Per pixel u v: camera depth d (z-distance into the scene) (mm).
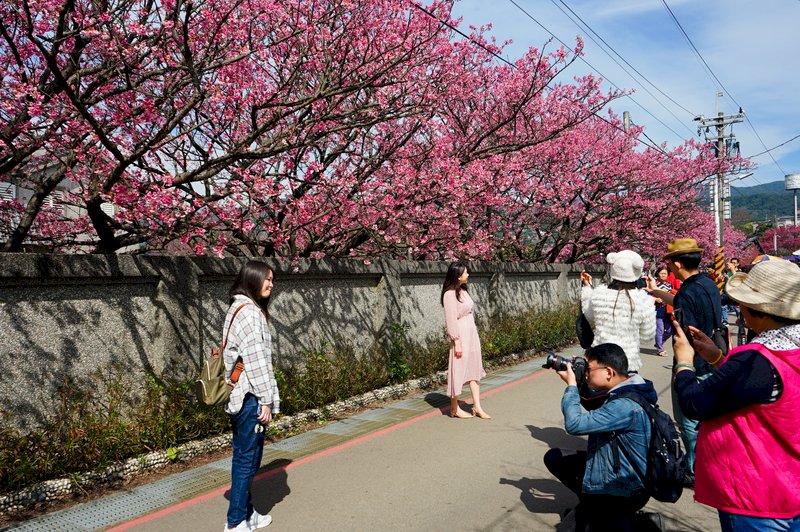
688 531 3787
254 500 4391
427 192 8523
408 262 8898
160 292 5379
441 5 8312
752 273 2303
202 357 5879
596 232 17156
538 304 13867
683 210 19125
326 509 4199
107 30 5359
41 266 4449
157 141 5156
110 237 6145
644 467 2934
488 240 11289
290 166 7082
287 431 6195
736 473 2135
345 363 7348
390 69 6754
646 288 5020
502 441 5840
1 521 3912
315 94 6445
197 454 5305
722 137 23312
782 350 2107
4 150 5441
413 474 4906
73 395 4688
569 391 3197
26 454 4164
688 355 2438
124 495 4430
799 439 2084
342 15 7020
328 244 8672
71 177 5926
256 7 6340
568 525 3203
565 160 14109
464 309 6816
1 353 4293
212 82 5770
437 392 8258
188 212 5520
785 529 2068
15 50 4566
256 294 3898
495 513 4098
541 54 10336
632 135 17078
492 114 11992
